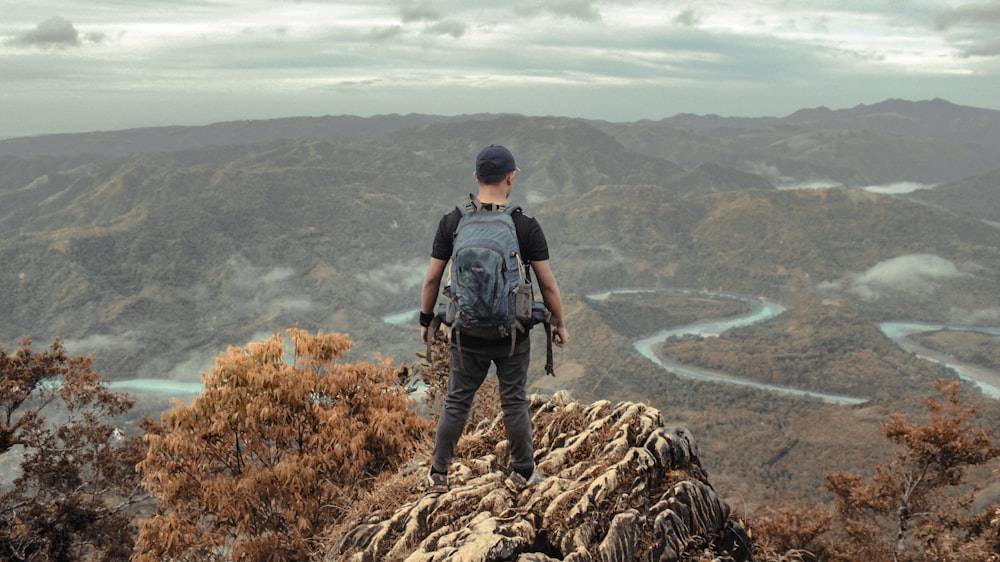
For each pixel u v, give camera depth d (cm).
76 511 1830
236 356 830
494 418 562
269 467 805
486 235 339
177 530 750
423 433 838
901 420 2092
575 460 444
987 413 15300
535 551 357
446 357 686
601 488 379
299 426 824
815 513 2039
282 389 808
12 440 1870
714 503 414
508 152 354
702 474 439
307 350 869
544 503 382
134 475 1981
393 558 372
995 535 1577
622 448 421
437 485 412
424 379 697
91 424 2017
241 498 741
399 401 855
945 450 2014
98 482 1952
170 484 777
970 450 1988
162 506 796
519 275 342
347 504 585
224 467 830
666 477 414
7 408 1909
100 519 1892
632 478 395
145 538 752
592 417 494
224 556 756
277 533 730
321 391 836
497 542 344
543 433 498
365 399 847
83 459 1934
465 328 347
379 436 799
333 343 877
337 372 859
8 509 1759
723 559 377
